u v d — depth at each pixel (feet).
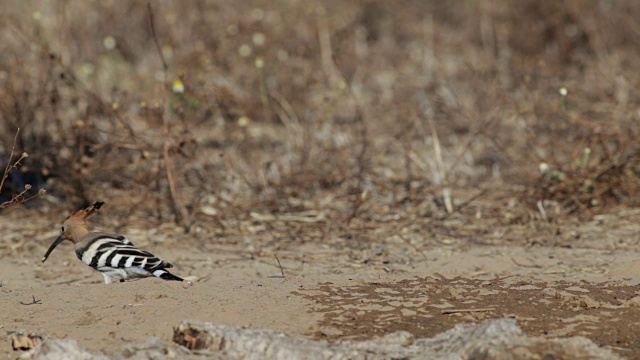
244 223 44.11
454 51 72.90
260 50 63.77
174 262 38.04
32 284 35.24
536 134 54.95
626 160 46.78
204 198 47.14
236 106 59.21
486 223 43.78
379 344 25.62
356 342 25.85
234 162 52.01
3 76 53.16
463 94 63.46
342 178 48.91
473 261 37.11
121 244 32.65
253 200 47.14
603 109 56.65
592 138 49.19
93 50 66.69
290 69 62.90
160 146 50.06
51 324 28.55
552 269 35.68
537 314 29.17
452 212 45.47
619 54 67.67
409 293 31.83
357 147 54.39
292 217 44.91
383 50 73.31
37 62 58.03
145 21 69.72
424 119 58.13
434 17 77.97
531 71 63.93
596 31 69.46
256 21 65.62
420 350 25.35
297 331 27.61
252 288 32.22
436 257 38.32
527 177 49.90
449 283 33.53
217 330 25.52
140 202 45.62
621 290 31.96
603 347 26.00
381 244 40.68
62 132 48.03
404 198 47.42
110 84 62.08
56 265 38.11
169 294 31.07
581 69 67.82
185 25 66.54
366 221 44.39
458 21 77.41
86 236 33.09
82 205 45.91
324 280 33.88
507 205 46.29
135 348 25.29
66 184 45.93
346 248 40.11
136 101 57.06
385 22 76.59
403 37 76.23
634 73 63.00
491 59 68.74
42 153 47.42
